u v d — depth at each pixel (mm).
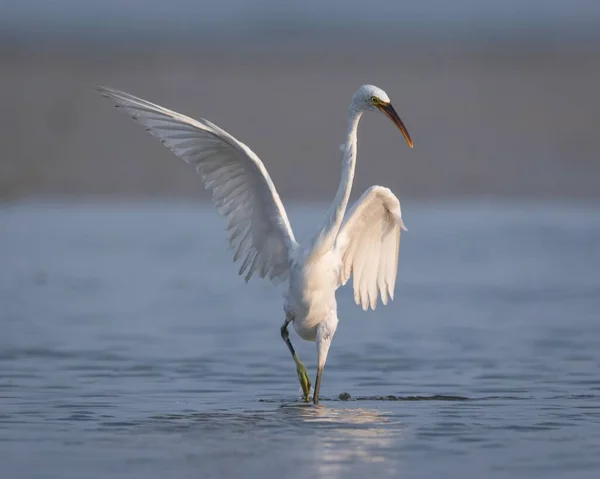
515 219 26812
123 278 19875
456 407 10875
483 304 17547
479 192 30984
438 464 8672
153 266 21125
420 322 16203
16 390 11625
